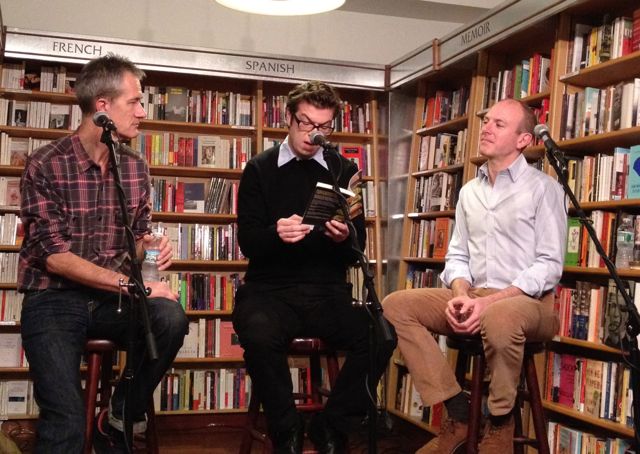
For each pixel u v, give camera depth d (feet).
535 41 12.74
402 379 15.60
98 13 15.72
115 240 8.48
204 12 16.42
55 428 7.39
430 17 17.80
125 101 8.26
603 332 10.25
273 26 16.90
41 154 8.18
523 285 8.91
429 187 15.21
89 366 8.17
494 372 8.43
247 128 15.89
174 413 15.16
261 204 9.50
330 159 9.65
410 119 16.14
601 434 10.76
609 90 10.52
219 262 15.56
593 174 10.79
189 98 15.89
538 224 9.30
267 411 8.50
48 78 14.87
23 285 8.00
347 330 8.82
